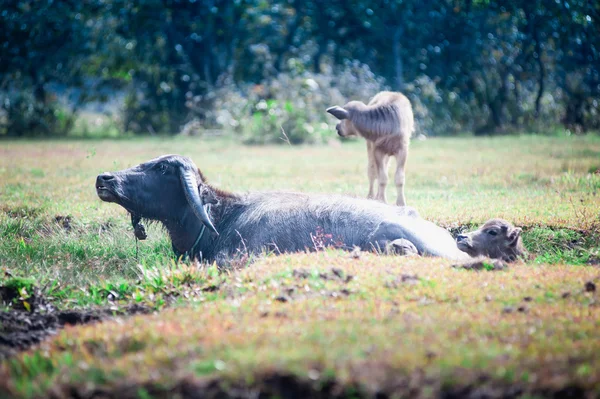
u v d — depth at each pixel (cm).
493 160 5728
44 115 9438
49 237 3222
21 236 3275
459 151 6594
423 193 4178
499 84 9131
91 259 2959
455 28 9206
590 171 4784
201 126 8994
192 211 2856
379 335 1645
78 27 9438
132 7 9412
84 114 12781
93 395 1490
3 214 3547
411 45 9450
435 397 1418
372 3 9219
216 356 1546
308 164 5762
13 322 2062
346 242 2684
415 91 8862
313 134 7756
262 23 9688
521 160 5675
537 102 8925
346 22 9606
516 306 1898
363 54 9844
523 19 8781
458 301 1955
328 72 8738
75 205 3828
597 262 2770
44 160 6041
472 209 3556
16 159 6116
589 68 8838
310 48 9381
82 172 5238
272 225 2744
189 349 1594
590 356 1533
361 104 3525
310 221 2734
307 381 1450
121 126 9806
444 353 1540
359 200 2814
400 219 2681
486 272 2269
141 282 2473
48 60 9481
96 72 9931
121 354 1661
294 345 1586
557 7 8331
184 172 2802
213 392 1455
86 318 2134
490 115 9144
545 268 2367
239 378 1464
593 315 1820
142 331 1755
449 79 9381
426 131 8631
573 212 3434
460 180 4653
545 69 9125
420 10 9206
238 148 7275
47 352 1722
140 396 1467
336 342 1600
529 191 4144
